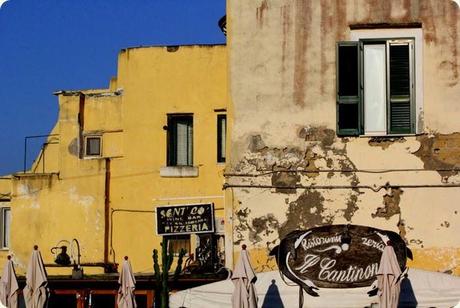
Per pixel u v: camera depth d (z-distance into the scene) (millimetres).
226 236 24484
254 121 24656
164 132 34312
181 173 34062
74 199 34812
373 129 24516
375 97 24594
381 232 23750
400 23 24516
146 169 34344
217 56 34281
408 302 23234
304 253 23812
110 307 28969
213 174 33906
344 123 24484
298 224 24328
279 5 24859
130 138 34531
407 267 23734
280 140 24578
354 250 23688
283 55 24734
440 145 24234
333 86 24562
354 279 23578
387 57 24578
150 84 34562
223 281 24031
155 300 26250
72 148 35094
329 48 24672
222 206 33688
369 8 24641
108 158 34688
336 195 24312
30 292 25078
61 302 28781
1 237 35875
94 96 35312
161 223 33375
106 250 34281
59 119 35344
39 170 36781
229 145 24672
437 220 24078
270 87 24703
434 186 24141
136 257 33969
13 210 35156
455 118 24297
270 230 24359
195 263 32281
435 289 23250
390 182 24234
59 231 34688
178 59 34438
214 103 34094
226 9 25078
